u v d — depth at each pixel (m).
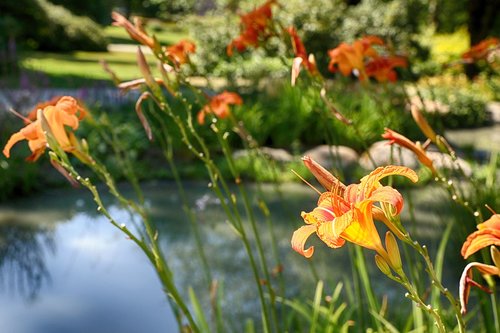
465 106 15.51
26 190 9.56
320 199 1.35
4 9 27.34
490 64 3.21
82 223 8.45
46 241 7.81
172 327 5.48
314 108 3.03
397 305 5.35
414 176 1.24
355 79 14.87
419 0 17.59
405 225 7.65
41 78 13.59
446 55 21.12
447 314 3.60
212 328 5.22
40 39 27.98
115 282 6.51
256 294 5.96
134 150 10.95
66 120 2.10
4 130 10.17
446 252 6.51
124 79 19.69
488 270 1.38
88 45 29.50
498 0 21.05
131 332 5.41
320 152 11.12
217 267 6.73
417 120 2.13
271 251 7.19
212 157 11.23
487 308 3.16
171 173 10.46
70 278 6.64
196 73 2.92
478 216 2.03
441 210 8.27
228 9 18.14
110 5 38.03
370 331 3.11
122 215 8.69
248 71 16.25
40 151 2.13
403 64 3.02
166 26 44.94
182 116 11.32
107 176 2.10
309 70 2.61
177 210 8.78
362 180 1.28
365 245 1.36
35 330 5.48
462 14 22.52
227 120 11.41
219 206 8.97
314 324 3.61
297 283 6.20
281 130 12.02
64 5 35.44
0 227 8.31
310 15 16.67
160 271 1.93
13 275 6.74
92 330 5.49
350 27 16.69
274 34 2.93
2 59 17.66
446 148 2.14
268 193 9.66
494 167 5.92
